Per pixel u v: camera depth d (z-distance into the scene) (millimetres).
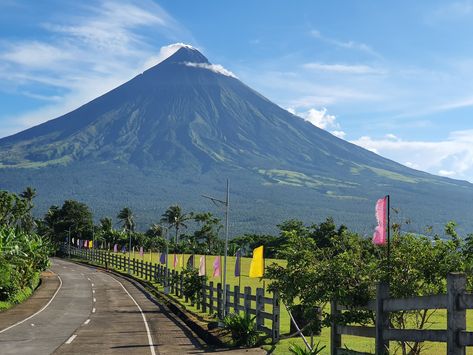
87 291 52875
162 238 144000
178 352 18734
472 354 15891
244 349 19141
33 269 53312
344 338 20906
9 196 75125
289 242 14641
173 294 48625
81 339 22156
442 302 9227
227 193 27734
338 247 13875
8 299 39719
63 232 147250
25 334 23625
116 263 89000
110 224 159125
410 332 10312
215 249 126625
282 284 14273
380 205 12172
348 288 12492
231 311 30203
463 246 11961
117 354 18266
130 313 34656
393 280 11961
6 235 46875
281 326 25312
